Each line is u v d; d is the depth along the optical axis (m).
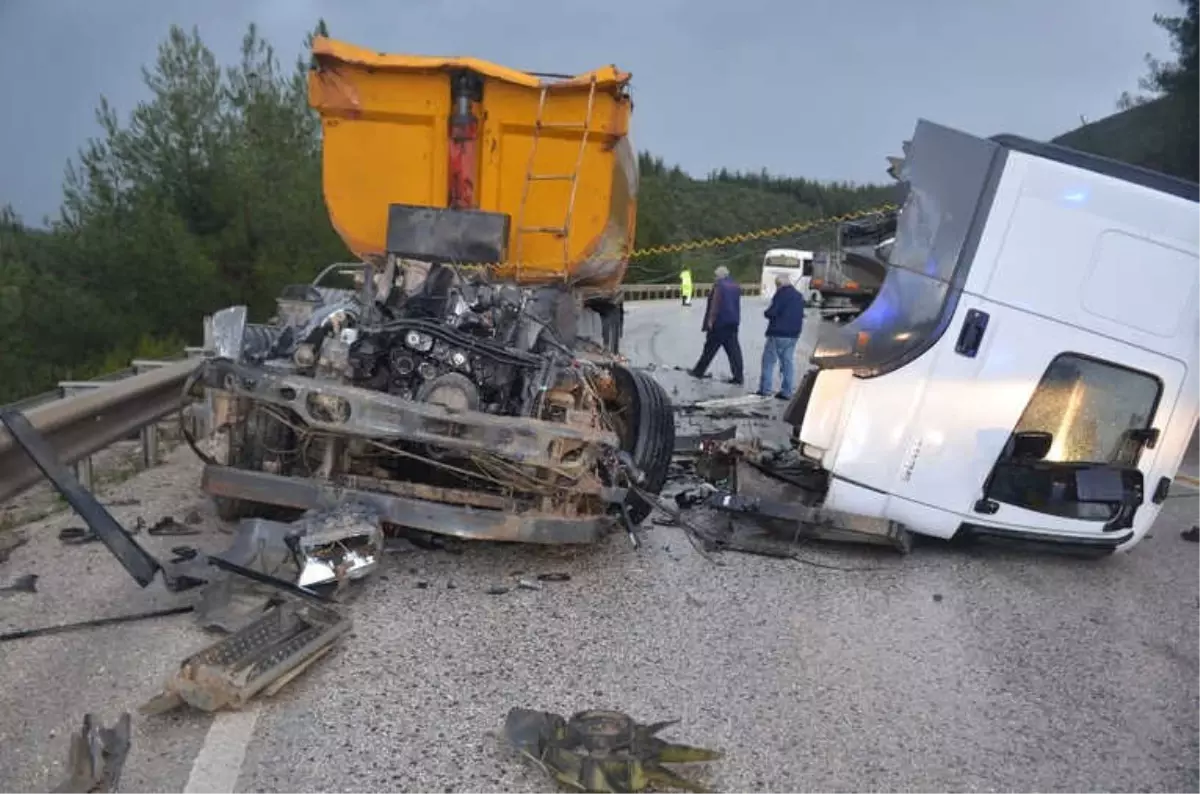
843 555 6.33
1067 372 6.02
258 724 3.71
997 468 6.07
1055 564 6.39
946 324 5.93
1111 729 4.07
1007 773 3.68
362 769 3.44
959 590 5.76
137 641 4.34
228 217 16.88
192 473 7.38
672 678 4.31
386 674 4.18
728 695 4.18
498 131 7.89
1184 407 6.07
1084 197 5.84
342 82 7.77
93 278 15.76
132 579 5.06
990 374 5.95
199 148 16.91
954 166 5.95
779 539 6.47
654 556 6.09
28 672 4.01
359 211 8.10
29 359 14.55
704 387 14.82
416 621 4.77
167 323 16.03
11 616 4.57
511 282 7.52
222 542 5.65
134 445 8.57
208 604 4.54
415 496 5.37
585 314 8.61
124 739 3.27
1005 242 5.89
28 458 5.17
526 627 4.79
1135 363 5.97
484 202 7.98
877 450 6.07
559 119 7.82
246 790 3.28
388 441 5.52
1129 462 6.14
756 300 42.72
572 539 5.43
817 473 6.96
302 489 5.25
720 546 6.30
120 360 14.23
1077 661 4.77
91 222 15.89
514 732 3.60
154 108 16.81
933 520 6.15
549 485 5.43
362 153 7.98
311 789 3.31
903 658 4.69
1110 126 15.21
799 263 40.88
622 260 9.16
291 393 5.12
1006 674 4.57
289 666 3.99
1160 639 5.12
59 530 5.87
